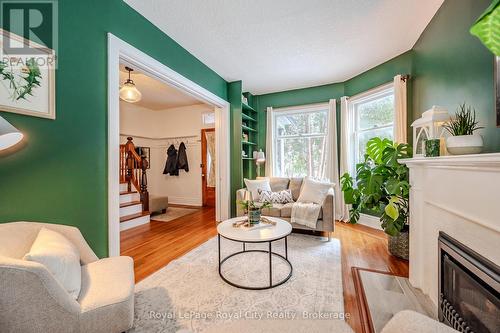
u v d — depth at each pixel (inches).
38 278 36.8
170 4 78.9
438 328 28.5
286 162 179.3
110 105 71.9
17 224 49.3
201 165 220.5
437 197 58.3
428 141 61.1
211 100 134.6
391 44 107.3
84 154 65.3
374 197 93.4
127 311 45.2
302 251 99.1
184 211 192.4
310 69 135.3
